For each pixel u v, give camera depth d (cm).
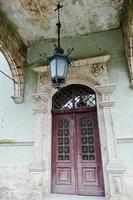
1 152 517
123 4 452
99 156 468
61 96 551
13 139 518
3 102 570
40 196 438
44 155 479
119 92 473
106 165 426
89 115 510
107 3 454
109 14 486
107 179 420
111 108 462
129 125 441
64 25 523
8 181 484
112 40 524
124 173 411
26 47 599
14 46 526
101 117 471
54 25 522
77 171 473
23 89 552
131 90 466
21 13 484
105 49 521
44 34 558
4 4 455
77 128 509
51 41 579
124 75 483
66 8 468
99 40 536
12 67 530
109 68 500
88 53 532
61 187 471
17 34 549
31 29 538
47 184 460
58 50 402
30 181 460
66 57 386
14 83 545
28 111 532
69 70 525
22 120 529
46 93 525
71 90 547
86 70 511
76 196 442
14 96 541
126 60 493
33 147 494
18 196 463
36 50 589
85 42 546
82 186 459
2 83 598
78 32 548
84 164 475
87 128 502
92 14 487
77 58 533
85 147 489
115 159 421
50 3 454
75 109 523
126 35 459
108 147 433
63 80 374
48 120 515
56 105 547
